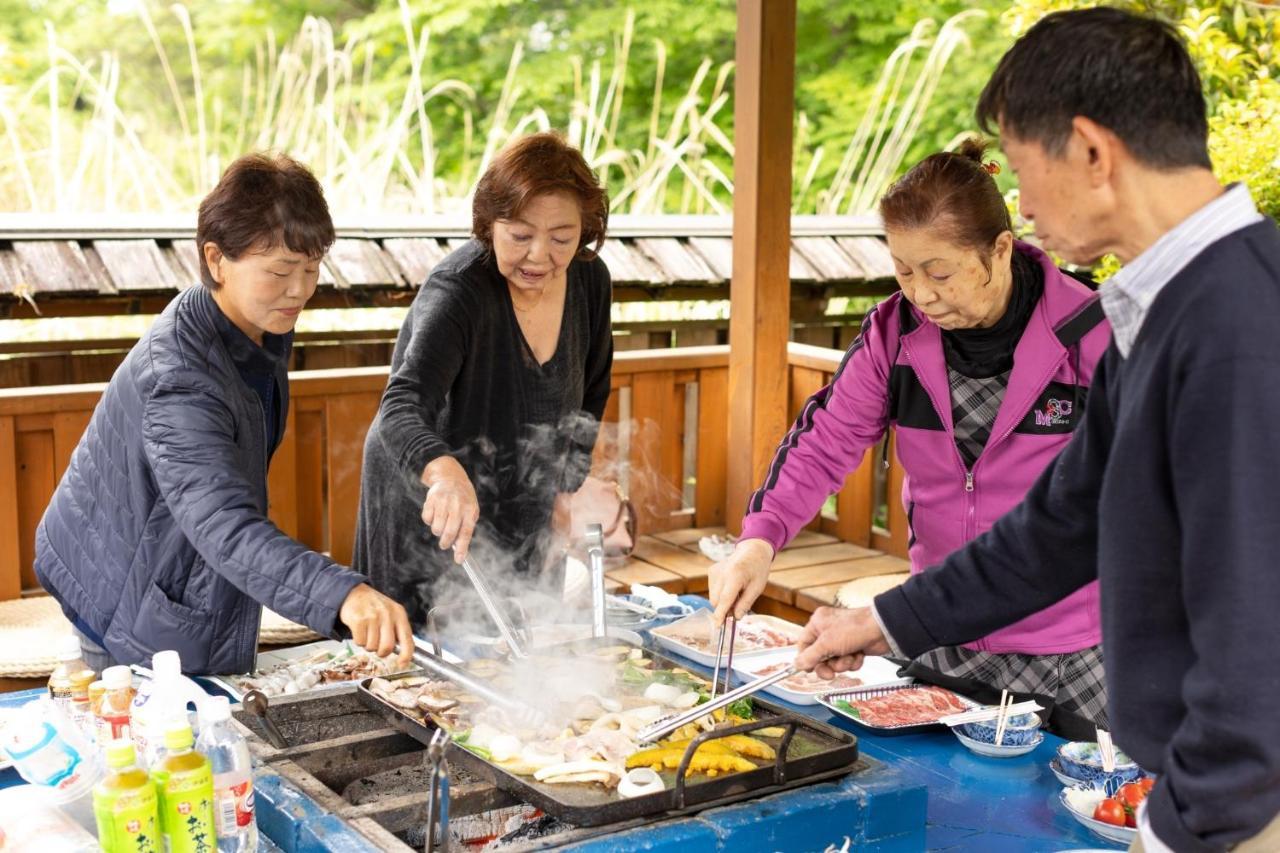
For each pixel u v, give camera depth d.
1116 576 1.41
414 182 7.88
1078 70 1.34
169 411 2.27
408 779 2.04
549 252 2.74
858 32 9.50
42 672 3.58
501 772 1.92
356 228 5.42
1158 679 1.40
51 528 2.51
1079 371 2.37
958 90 9.29
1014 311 2.36
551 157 2.71
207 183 7.91
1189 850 1.31
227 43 8.84
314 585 2.08
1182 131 1.34
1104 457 1.68
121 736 2.00
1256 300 1.29
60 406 4.10
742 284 4.89
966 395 2.47
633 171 8.98
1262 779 1.25
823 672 1.99
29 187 7.02
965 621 1.86
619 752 1.99
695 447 5.23
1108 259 5.27
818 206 9.13
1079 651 2.48
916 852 1.91
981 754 2.29
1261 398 1.26
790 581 4.58
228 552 2.15
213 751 1.74
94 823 1.85
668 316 7.61
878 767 2.04
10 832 1.71
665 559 4.83
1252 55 5.65
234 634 2.46
